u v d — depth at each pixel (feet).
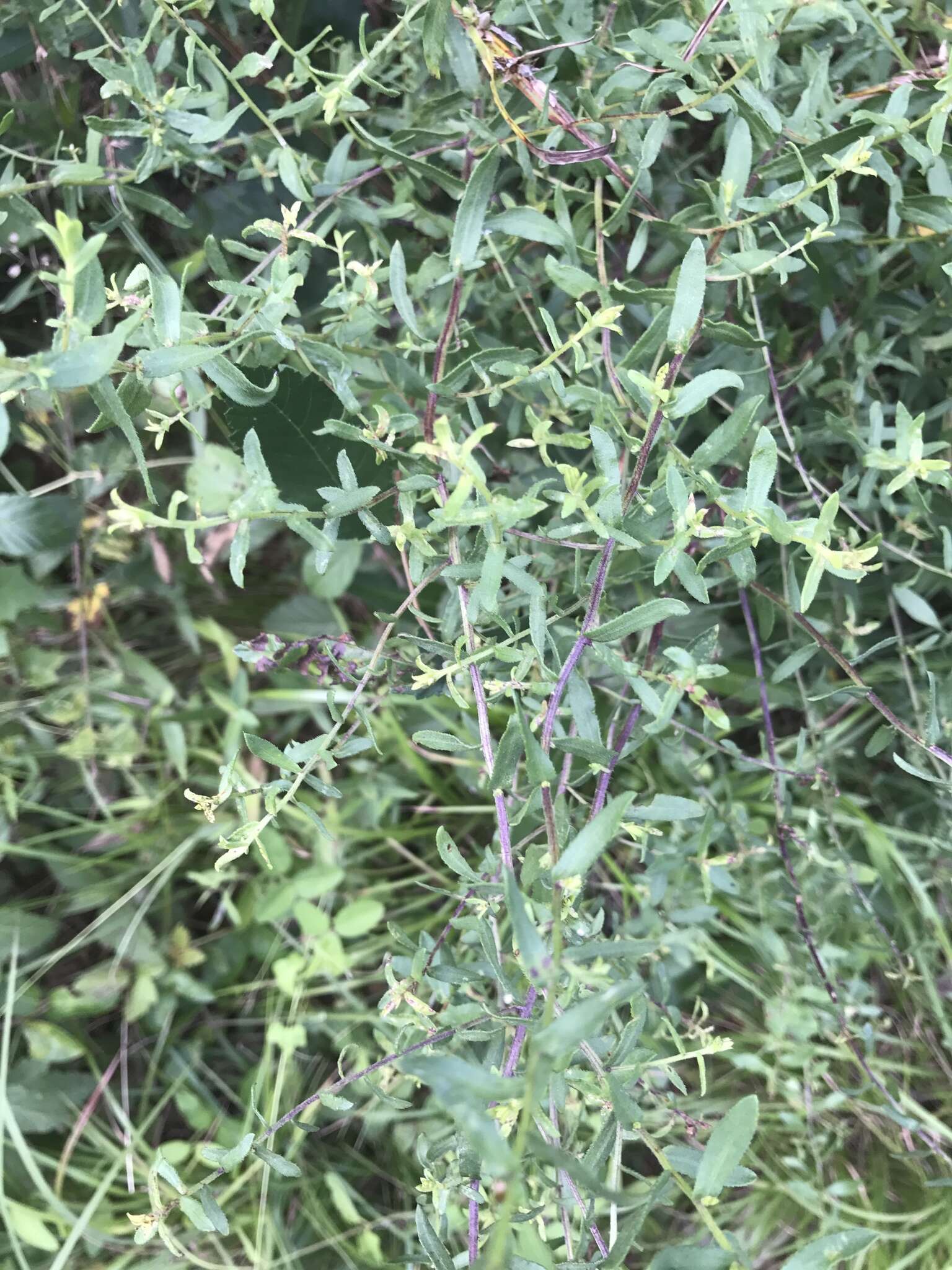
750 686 1.67
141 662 2.03
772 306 1.56
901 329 1.51
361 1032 1.96
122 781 2.08
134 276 1.11
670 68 1.19
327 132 1.50
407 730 1.94
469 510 0.97
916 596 1.46
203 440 1.42
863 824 1.71
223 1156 1.13
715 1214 1.82
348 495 1.13
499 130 1.31
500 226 1.21
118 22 1.46
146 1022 2.04
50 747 1.98
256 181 1.65
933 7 1.31
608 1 1.39
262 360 1.31
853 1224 1.77
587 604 1.21
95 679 2.01
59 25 1.45
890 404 1.58
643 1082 1.35
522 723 1.01
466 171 1.34
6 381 0.95
